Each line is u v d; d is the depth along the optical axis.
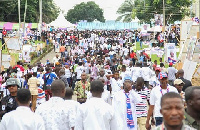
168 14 56.97
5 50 33.50
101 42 48.44
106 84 16.09
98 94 7.01
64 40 50.31
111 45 43.44
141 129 10.33
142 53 28.42
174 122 4.29
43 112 6.95
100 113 6.85
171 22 58.72
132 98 9.55
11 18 70.12
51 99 7.08
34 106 14.34
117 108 9.46
